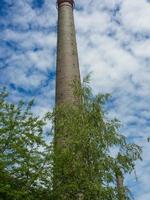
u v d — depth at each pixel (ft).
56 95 117.29
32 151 56.75
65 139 60.44
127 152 59.67
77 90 67.26
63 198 55.26
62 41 135.33
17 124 57.77
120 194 55.62
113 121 62.03
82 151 57.77
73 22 145.48
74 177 55.83
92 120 61.52
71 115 63.41
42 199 54.39
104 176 55.98
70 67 124.77
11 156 53.36
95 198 54.19
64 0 151.33
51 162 56.49
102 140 58.75
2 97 60.23
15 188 52.54
